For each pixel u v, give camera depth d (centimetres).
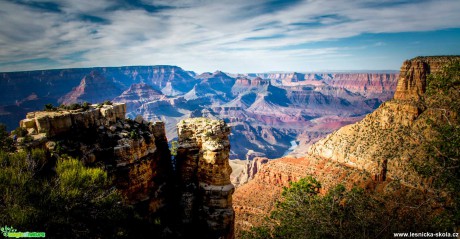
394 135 7525
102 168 2500
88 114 2759
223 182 3222
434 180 2231
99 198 1911
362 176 7344
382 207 2580
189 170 3400
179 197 3350
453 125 2052
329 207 2677
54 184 1777
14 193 1516
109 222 1948
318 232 2458
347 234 2412
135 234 2350
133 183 2788
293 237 2575
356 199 2644
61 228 1595
